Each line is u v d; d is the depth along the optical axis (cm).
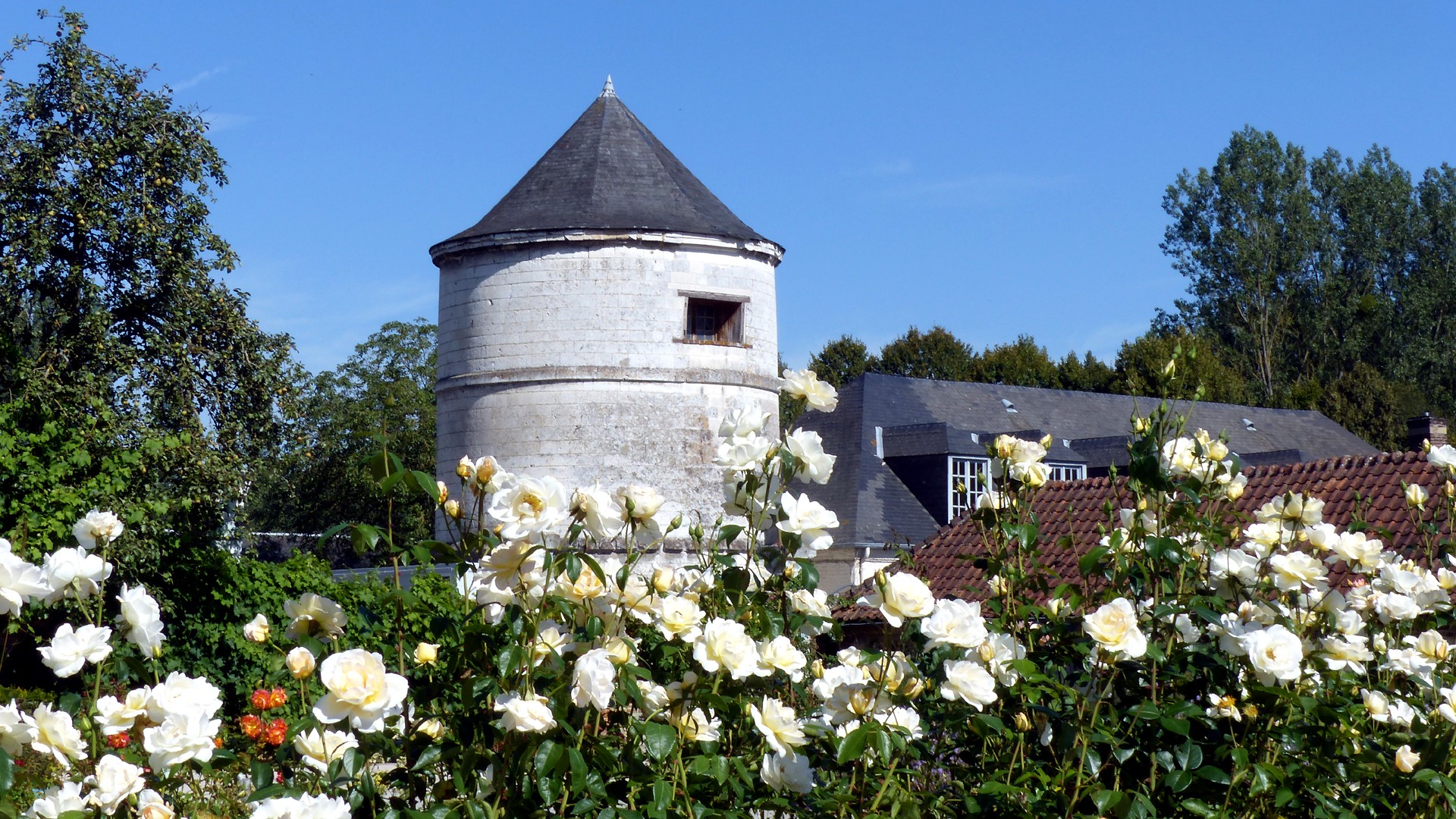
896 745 363
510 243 2583
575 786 336
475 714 369
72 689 1087
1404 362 6456
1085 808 414
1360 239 6500
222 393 2175
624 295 2552
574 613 379
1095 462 3866
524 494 359
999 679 420
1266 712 427
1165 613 424
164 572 1752
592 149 2739
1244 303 6356
